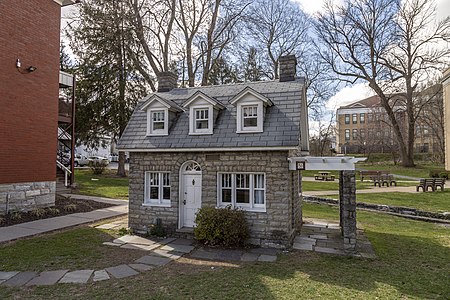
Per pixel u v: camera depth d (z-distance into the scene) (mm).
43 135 13727
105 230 10891
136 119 11828
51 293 5812
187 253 8484
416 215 14672
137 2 25078
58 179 19859
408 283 6539
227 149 9523
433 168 36156
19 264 7289
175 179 10414
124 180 27125
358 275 6953
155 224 10461
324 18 33344
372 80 33750
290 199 9586
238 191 9875
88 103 27391
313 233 10953
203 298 5648
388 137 50125
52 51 14320
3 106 11969
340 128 69500
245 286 6219
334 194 20562
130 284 6285
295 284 6363
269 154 9297
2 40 11914
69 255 8047
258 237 9250
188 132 10516
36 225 11055
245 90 9641
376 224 12969
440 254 8641
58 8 14766
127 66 27641
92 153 52531
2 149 11914
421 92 40562
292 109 9789
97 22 25797
